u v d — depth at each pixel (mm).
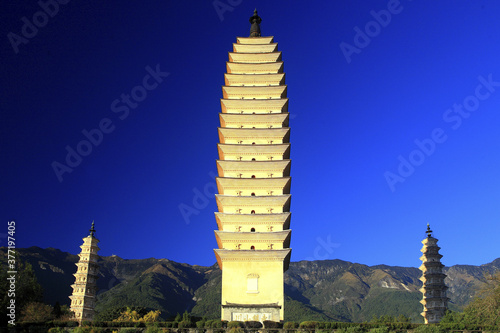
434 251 78562
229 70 81562
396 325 58625
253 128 74750
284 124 78125
